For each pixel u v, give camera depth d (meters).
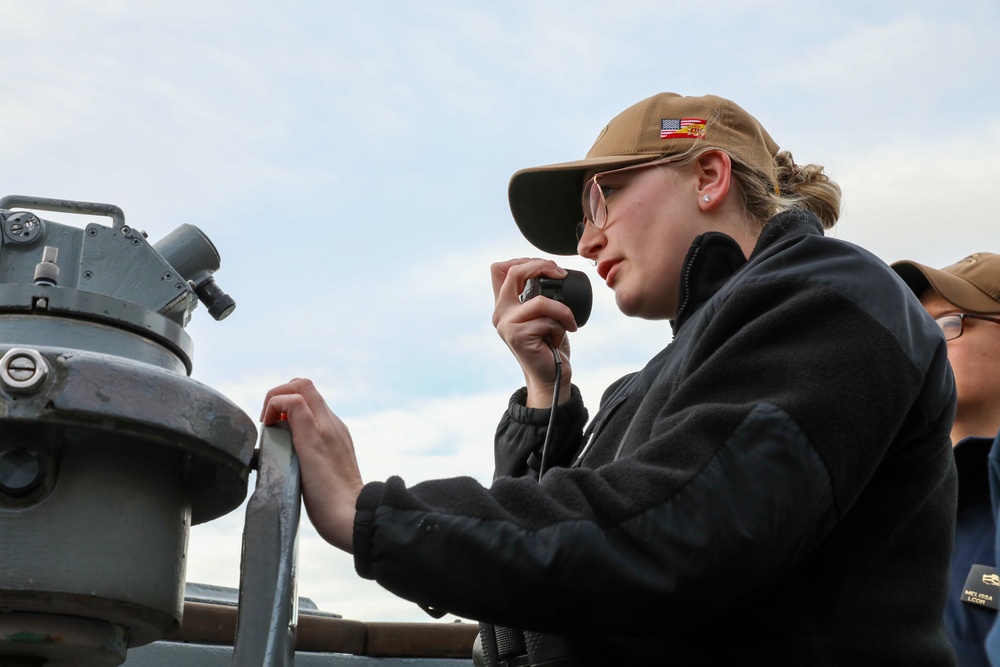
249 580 1.30
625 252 1.92
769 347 1.40
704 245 1.75
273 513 1.34
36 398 1.19
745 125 1.99
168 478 1.32
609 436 1.75
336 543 1.38
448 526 1.28
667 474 1.29
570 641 1.52
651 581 1.25
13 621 1.22
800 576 1.42
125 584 1.24
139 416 1.23
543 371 2.16
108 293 1.44
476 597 1.27
